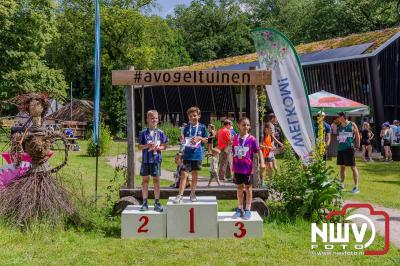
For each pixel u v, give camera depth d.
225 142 14.26
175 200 7.75
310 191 8.59
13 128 8.60
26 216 7.54
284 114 9.64
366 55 28.48
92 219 8.22
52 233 7.46
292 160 9.25
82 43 53.41
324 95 22.72
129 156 9.35
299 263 6.29
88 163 20.53
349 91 30.36
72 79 58.88
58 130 8.37
